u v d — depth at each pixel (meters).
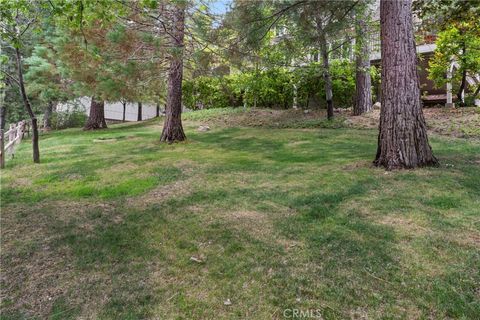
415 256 2.59
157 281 2.51
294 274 2.47
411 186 4.09
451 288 2.18
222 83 11.98
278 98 13.23
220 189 4.64
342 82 11.95
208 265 2.69
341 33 8.76
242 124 11.88
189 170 5.75
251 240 3.06
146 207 4.08
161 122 14.70
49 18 4.95
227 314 2.10
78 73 9.44
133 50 7.45
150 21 7.19
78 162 6.72
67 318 2.13
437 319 1.93
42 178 5.56
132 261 2.81
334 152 6.66
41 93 12.34
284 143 8.10
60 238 3.28
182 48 6.66
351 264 2.55
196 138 9.41
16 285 2.51
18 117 15.16
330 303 2.13
